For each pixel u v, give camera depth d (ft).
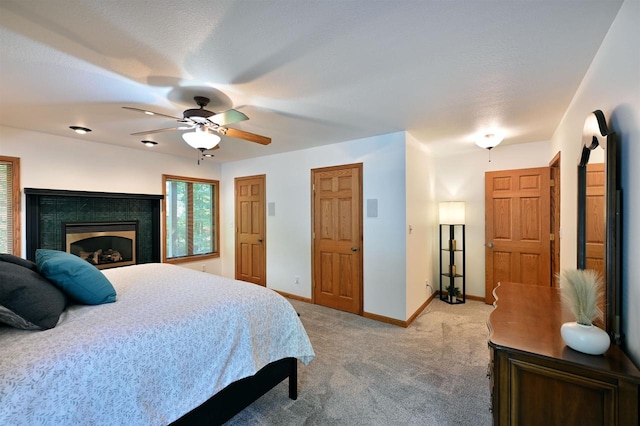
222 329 5.50
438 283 15.61
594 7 4.36
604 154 4.72
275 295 6.89
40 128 10.78
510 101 8.05
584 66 6.12
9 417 3.19
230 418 5.61
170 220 16.15
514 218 13.29
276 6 4.28
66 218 12.35
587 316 4.17
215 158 16.89
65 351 3.90
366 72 6.38
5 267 4.88
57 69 6.21
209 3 4.23
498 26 4.80
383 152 11.77
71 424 3.60
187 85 6.99
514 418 4.20
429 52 5.59
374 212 12.05
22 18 4.53
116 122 9.97
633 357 3.98
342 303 13.09
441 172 15.39
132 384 4.21
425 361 8.50
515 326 5.02
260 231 16.39
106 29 4.84
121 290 6.78
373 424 5.99
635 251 3.97
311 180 14.12
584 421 3.77
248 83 6.88
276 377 6.58
